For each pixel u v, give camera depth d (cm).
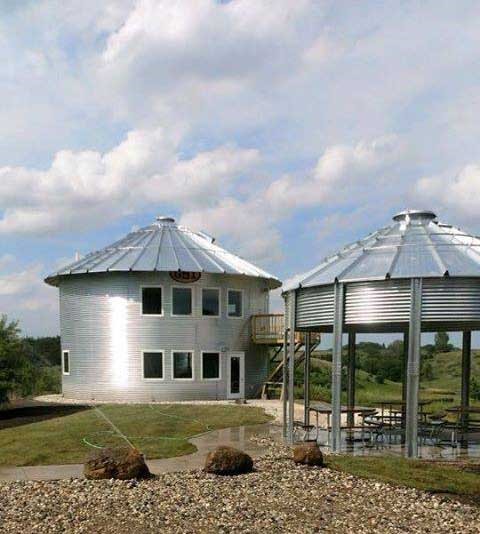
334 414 1357
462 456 1295
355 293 1313
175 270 2802
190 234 3241
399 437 1579
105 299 2880
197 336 2898
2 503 918
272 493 969
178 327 2869
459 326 1639
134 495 954
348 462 1220
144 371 2828
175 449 1426
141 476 1084
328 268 1426
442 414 1592
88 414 2130
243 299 3067
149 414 2100
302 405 2514
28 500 932
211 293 2956
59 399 2923
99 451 1109
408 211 1523
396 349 5362
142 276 2855
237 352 3017
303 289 1464
